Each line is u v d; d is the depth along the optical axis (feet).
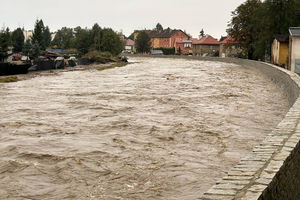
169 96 82.33
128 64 247.91
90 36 291.58
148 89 96.94
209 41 452.35
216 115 59.16
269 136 25.09
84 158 36.24
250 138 44.52
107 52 270.87
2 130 48.57
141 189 28.91
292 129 27.02
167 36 533.55
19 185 29.89
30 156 36.94
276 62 181.98
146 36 460.96
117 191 28.55
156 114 59.88
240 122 53.83
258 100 77.15
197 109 64.85
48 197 27.66
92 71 172.76
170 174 32.01
